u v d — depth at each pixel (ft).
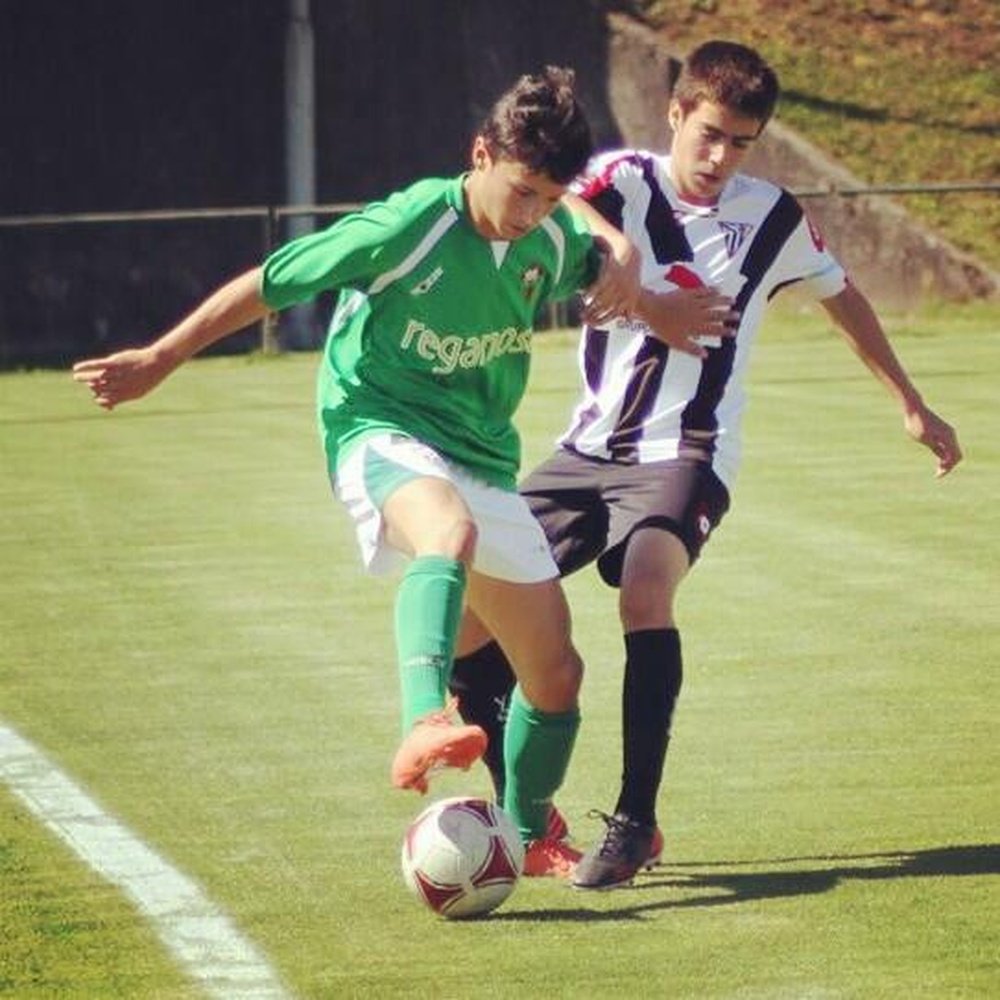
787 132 288.92
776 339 246.27
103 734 81.82
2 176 290.76
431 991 53.21
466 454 62.95
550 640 63.16
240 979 54.29
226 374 230.07
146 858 65.41
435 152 298.76
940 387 194.90
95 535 128.57
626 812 62.85
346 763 77.36
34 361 269.03
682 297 65.36
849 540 122.31
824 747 78.74
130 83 294.25
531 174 58.34
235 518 133.69
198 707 86.17
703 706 85.35
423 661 56.95
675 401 69.97
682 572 66.85
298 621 103.30
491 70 298.97
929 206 283.38
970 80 307.99
